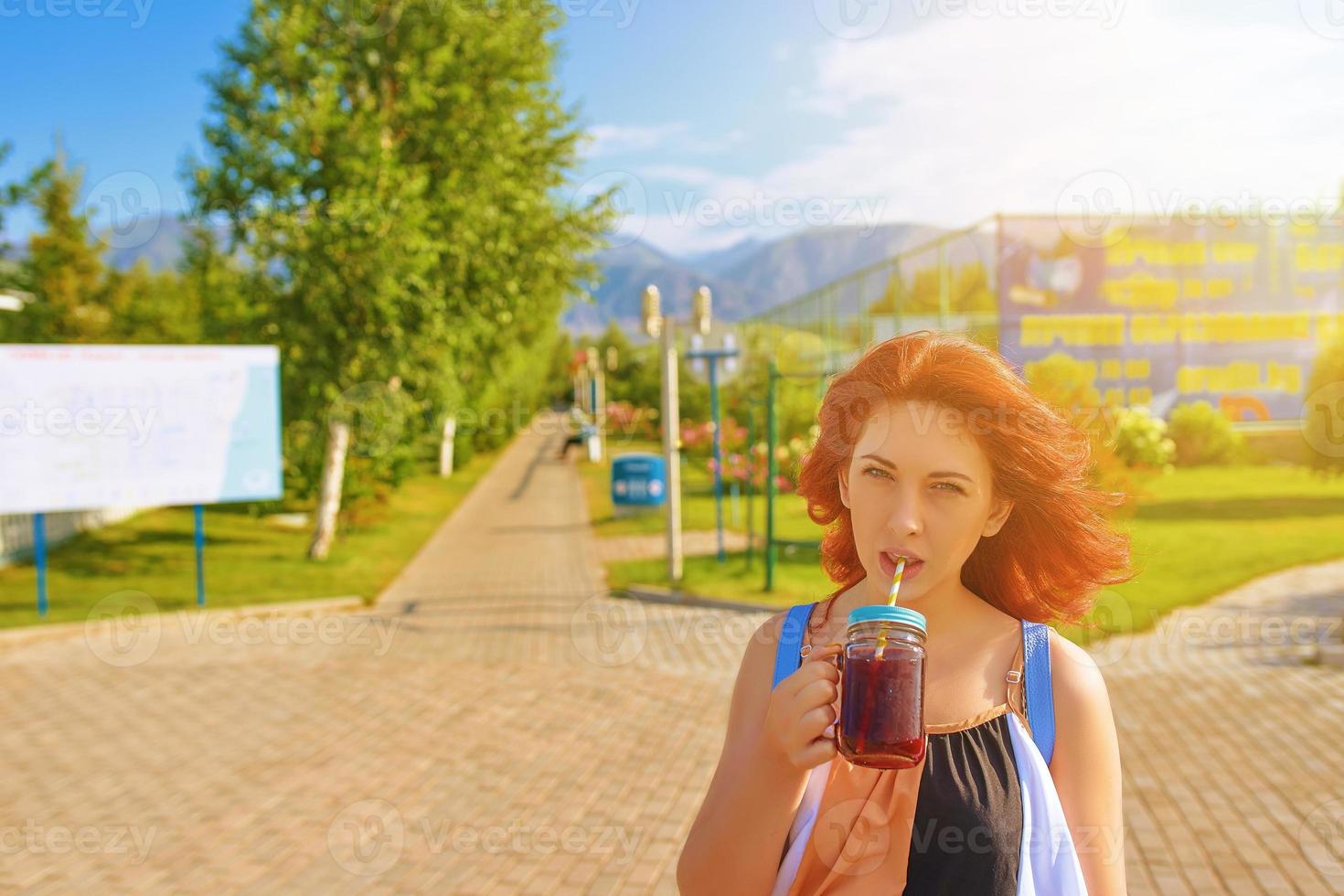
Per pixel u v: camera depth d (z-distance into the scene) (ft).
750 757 4.07
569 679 23.81
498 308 50.08
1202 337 56.95
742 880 4.07
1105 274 55.62
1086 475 4.75
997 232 55.16
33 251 61.31
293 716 21.27
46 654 27.81
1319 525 41.75
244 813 15.69
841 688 4.05
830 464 4.91
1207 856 13.21
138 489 34.45
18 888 13.05
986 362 4.33
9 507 33.12
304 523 59.41
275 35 41.42
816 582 35.42
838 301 73.46
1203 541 37.86
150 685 24.16
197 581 37.88
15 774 17.74
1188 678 21.63
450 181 46.16
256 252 42.52
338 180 42.55
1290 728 18.24
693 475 75.61
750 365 88.48
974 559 5.02
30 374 33.17
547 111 49.14
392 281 42.22
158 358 34.42
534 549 49.19
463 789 16.65
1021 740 4.27
